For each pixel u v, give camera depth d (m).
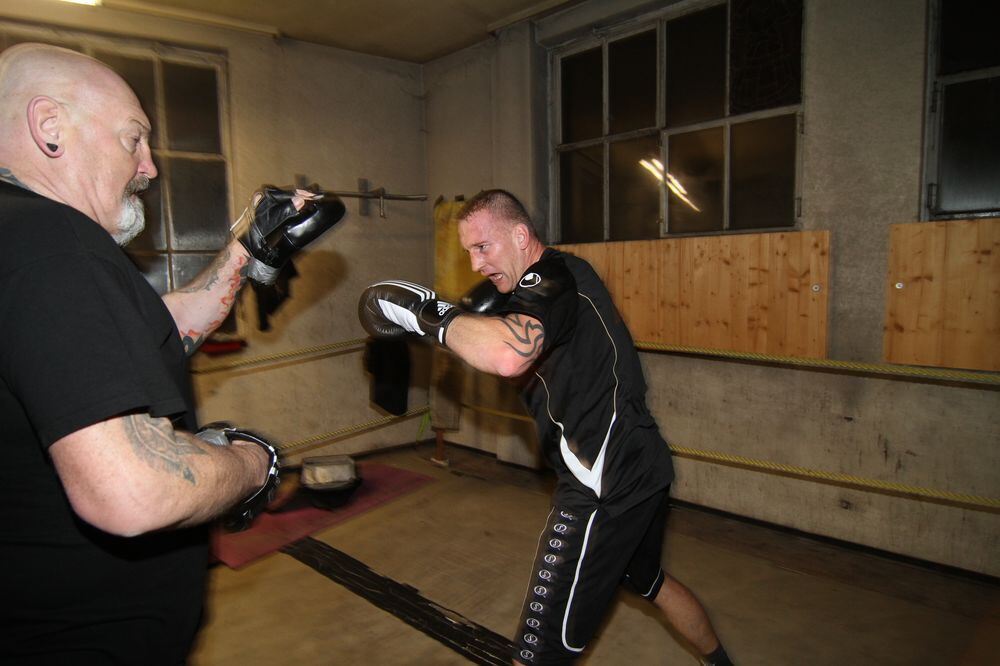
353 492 3.56
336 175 4.21
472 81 4.23
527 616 1.44
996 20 2.34
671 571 2.67
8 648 0.72
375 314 1.45
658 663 2.06
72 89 0.80
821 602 2.42
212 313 1.24
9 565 0.70
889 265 2.58
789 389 2.96
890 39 2.54
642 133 3.43
